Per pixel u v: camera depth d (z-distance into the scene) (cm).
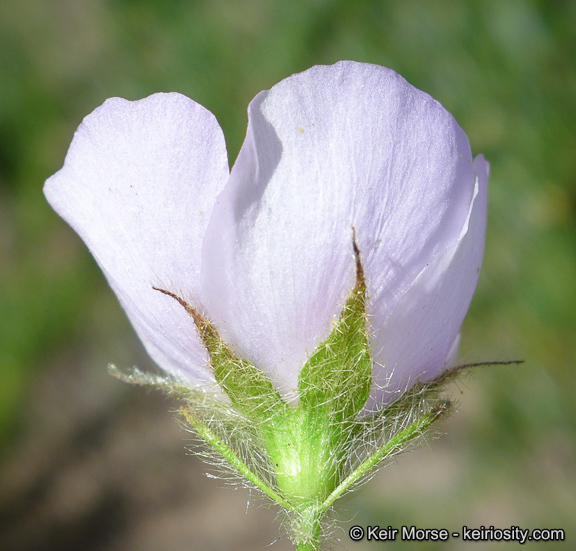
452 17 23
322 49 26
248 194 7
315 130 7
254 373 8
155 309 8
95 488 27
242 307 8
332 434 8
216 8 29
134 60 32
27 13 37
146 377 8
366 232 7
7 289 33
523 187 22
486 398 21
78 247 34
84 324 32
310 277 7
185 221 8
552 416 20
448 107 23
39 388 31
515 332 21
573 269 21
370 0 25
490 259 22
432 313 8
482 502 20
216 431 8
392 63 24
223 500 25
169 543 24
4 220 37
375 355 8
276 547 23
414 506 20
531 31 22
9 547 25
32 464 28
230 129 28
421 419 8
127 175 8
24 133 37
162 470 27
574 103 22
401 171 7
